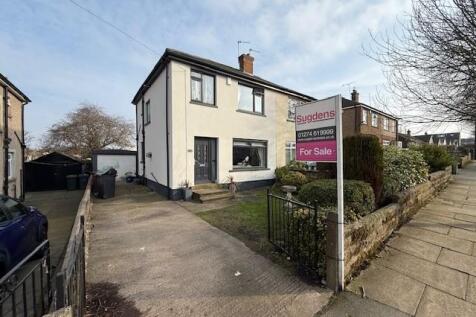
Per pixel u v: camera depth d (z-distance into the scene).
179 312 2.61
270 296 2.86
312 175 10.31
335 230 2.93
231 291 2.98
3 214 4.02
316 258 3.23
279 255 3.92
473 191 8.88
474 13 3.49
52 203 10.84
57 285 1.63
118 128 28.06
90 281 3.25
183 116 9.10
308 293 2.89
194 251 4.21
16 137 11.38
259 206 7.48
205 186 9.55
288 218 3.84
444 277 3.16
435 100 4.26
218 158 10.17
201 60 9.80
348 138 5.43
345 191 4.24
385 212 4.29
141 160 14.43
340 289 2.91
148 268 3.61
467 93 3.95
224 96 10.41
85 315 2.56
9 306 3.02
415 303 2.66
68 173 16.61
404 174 6.15
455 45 3.71
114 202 8.47
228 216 6.38
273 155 12.68
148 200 8.77
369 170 5.04
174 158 8.86
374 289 2.93
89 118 26.30
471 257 3.68
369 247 3.70
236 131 10.90
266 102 12.34
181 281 3.23
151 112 11.82
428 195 7.29
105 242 4.68
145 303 2.77
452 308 2.56
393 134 24.98
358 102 20.48
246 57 13.02
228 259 3.86
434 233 4.63
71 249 2.30
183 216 6.52
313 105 3.37
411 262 3.57
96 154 16.84
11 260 3.79
